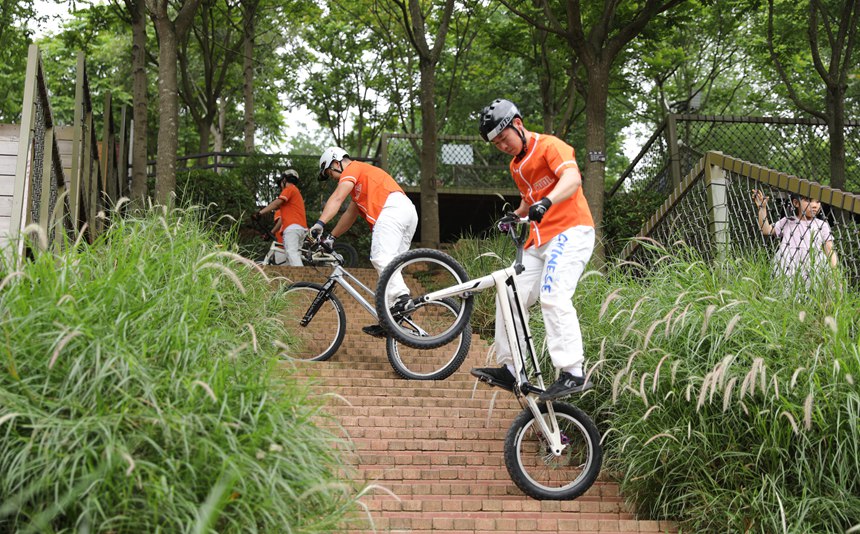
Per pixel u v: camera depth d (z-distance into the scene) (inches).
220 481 112.1
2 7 639.1
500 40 648.4
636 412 175.5
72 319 127.3
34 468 109.7
